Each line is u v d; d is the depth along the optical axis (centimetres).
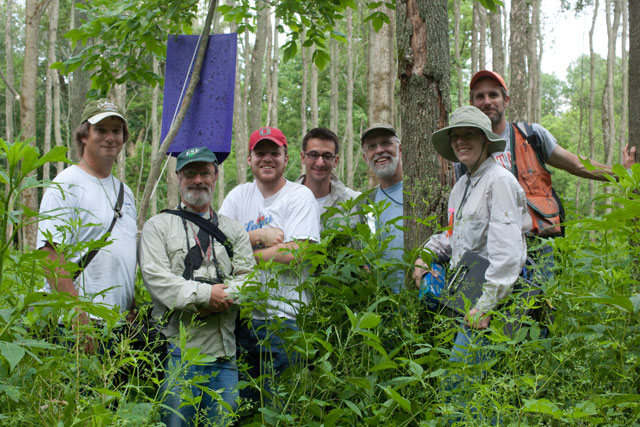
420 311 325
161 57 482
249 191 401
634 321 265
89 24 440
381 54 1026
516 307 248
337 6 474
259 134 386
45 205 312
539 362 246
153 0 435
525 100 1193
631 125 425
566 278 279
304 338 260
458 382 250
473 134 317
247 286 298
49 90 1892
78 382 213
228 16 460
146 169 2734
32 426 210
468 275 303
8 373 212
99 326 277
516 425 203
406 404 225
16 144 177
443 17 371
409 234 368
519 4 1190
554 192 387
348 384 266
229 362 314
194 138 427
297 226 370
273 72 1894
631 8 422
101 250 317
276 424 248
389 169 425
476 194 313
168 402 284
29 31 1019
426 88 369
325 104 3244
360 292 315
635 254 278
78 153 345
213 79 425
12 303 242
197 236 327
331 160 433
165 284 308
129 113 2905
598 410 211
